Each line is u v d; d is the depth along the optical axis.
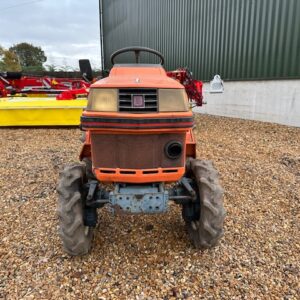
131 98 1.85
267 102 8.27
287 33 7.51
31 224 2.86
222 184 3.76
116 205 2.07
